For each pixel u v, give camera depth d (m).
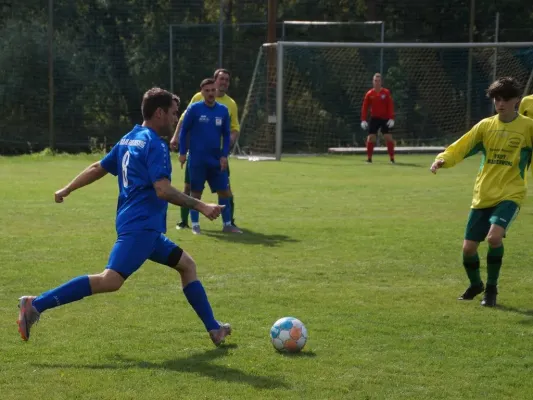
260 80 35.22
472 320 8.60
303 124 35.72
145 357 7.19
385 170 25.39
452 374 6.88
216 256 11.92
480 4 39.28
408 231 14.23
